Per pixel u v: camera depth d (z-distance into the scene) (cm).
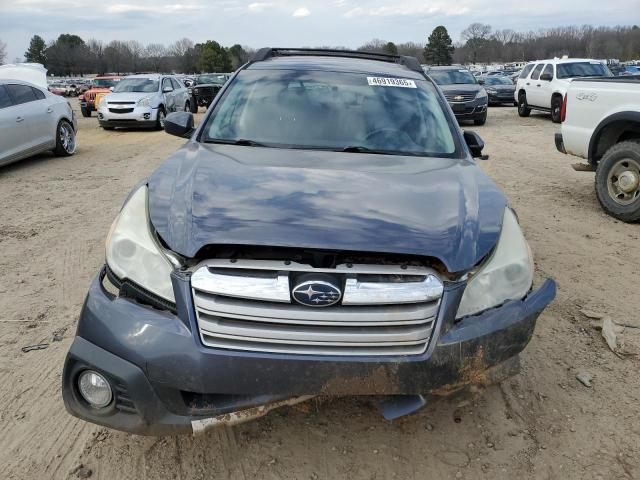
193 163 300
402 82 406
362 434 279
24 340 365
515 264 250
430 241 234
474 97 1700
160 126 1719
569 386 320
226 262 224
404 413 232
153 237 242
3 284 454
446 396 236
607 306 420
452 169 318
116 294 241
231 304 220
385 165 315
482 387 246
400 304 223
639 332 380
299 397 232
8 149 939
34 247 547
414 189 278
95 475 252
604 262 510
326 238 227
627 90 618
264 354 220
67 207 705
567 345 363
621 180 624
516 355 248
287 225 234
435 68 1902
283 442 273
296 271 221
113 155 1160
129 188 815
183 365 220
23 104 995
